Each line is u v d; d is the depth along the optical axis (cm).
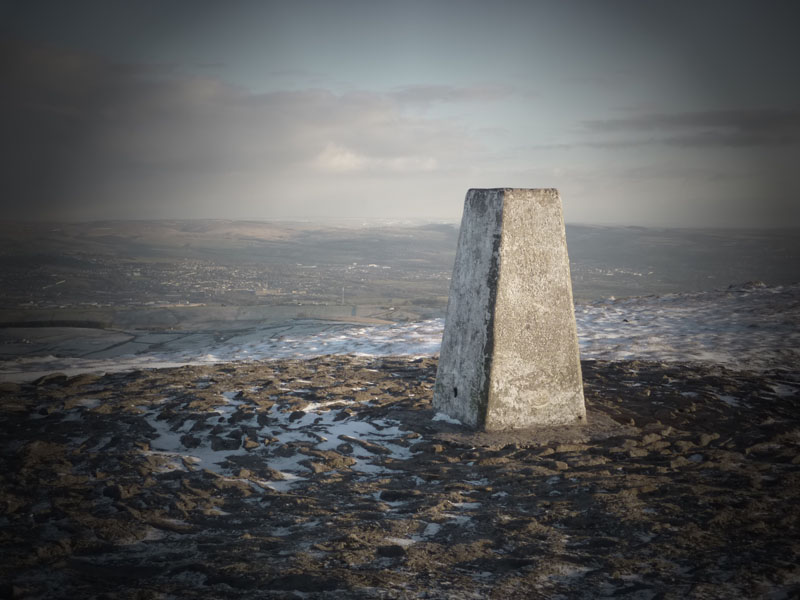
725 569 241
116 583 252
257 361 938
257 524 327
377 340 1159
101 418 559
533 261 498
